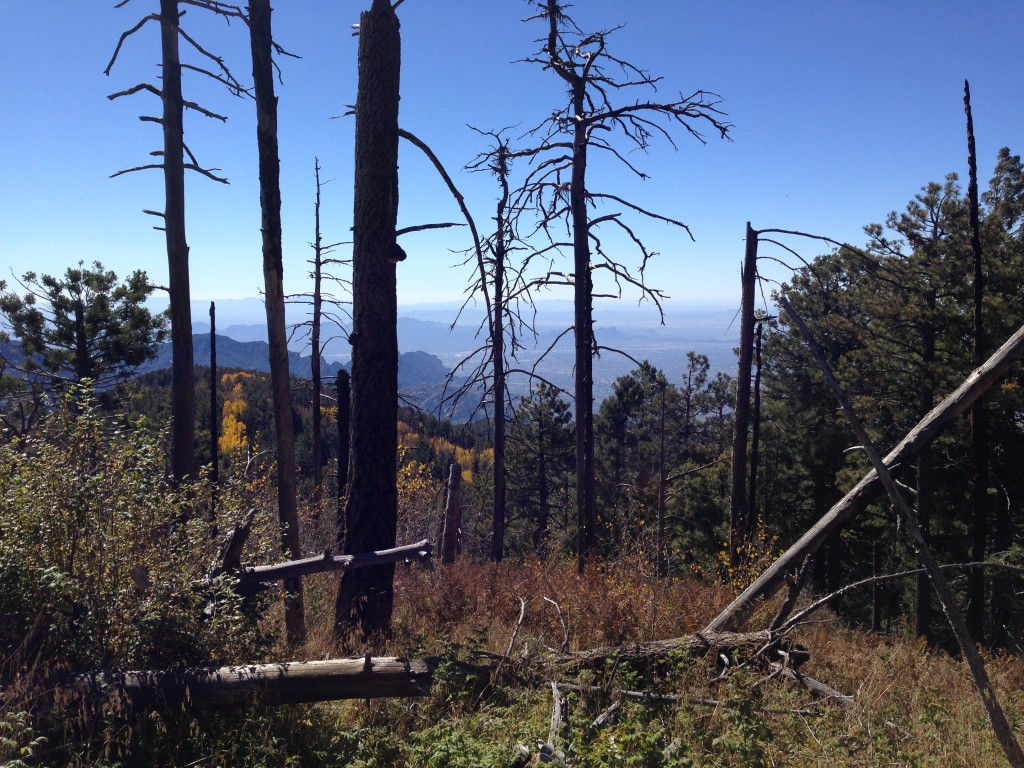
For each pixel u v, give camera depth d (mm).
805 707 5523
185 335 10516
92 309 19812
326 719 5027
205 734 4609
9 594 4984
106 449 5969
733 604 8109
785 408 27219
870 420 21031
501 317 15719
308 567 6531
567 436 31297
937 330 18625
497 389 19500
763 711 5316
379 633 7266
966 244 17266
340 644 6973
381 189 8000
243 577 6207
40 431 5926
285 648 6379
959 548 19516
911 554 18875
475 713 5148
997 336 16891
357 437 8008
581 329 15031
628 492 27609
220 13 9906
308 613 9523
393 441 8141
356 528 7941
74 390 6012
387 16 7941
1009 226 17984
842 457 24391
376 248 8000
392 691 5180
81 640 4988
